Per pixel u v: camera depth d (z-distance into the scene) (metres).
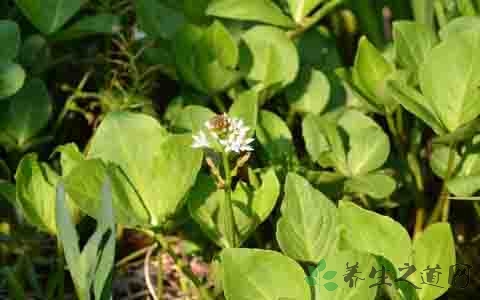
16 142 0.61
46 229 0.53
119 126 0.53
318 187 0.57
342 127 0.61
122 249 0.62
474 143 0.57
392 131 0.62
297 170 0.56
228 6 0.62
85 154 0.63
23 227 0.58
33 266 0.57
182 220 0.54
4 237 0.57
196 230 0.60
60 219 0.47
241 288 0.45
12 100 0.61
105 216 0.45
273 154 0.59
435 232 0.47
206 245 0.61
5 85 0.57
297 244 0.49
